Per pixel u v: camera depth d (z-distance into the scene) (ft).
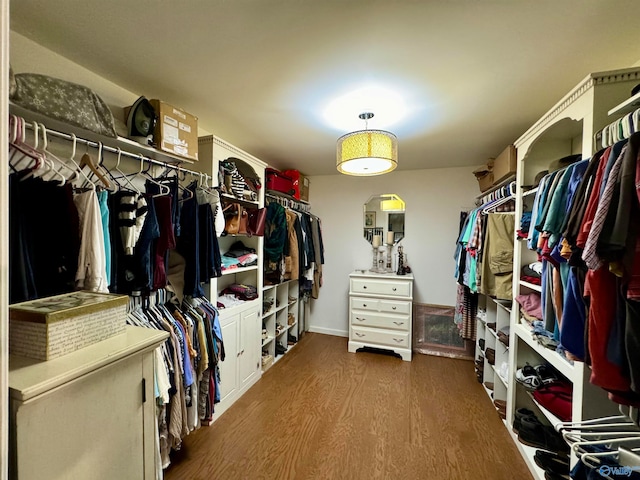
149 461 3.03
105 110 4.14
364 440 5.79
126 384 2.77
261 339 8.53
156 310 5.10
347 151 6.15
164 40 4.00
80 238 3.57
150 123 4.78
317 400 7.29
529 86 5.14
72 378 2.24
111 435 2.64
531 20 3.55
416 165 10.84
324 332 12.78
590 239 2.65
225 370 6.86
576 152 5.97
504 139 7.93
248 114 6.40
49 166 3.29
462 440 5.83
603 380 2.77
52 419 2.20
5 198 1.61
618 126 3.26
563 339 3.36
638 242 2.42
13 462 2.01
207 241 5.68
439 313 10.80
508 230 6.63
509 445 5.69
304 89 5.31
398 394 7.62
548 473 4.62
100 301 2.87
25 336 2.44
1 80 1.56
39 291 3.19
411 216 11.57
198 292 5.45
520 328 5.73
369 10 3.42
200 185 6.11
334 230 12.60
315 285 12.28
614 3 3.26
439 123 6.87
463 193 10.94
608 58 4.29
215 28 3.76
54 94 3.59
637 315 2.56
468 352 10.28
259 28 3.75
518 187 5.94
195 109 6.17
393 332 10.23
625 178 2.47
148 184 4.98
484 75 4.80
